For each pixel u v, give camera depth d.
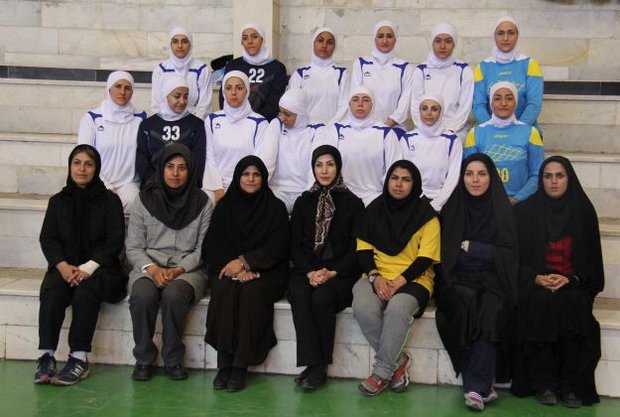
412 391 3.76
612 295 4.29
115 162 4.72
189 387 3.74
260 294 3.79
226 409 3.46
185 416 3.37
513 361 3.70
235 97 4.57
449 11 6.25
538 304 3.61
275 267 4.00
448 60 5.06
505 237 3.78
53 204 3.99
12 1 6.51
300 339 3.72
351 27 6.37
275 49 6.29
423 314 3.82
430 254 3.81
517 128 4.50
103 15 6.52
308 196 4.09
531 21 6.18
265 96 5.25
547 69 6.20
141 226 4.07
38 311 4.04
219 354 3.77
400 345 3.65
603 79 6.14
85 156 3.95
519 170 4.43
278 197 4.54
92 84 5.87
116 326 4.03
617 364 3.71
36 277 4.38
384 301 3.79
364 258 3.90
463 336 3.57
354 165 4.54
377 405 3.55
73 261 3.95
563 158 3.82
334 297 3.80
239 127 4.62
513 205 4.14
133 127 4.74
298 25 6.43
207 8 6.50
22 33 6.54
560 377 3.67
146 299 3.80
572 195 3.82
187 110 4.80
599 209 4.93
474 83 5.05
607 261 4.28
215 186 4.56
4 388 3.67
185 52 5.29
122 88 4.65
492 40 6.23
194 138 4.64
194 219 4.07
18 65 6.44
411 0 6.29
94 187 4.03
